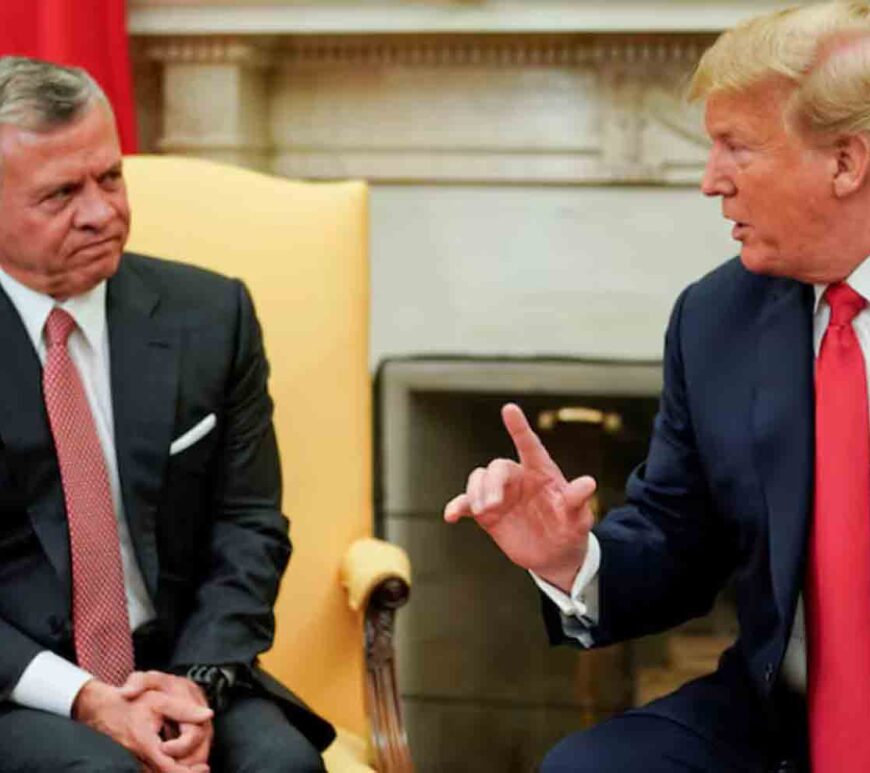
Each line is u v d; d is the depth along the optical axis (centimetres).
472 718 358
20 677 208
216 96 332
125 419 220
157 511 220
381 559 240
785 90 186
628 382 340
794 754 200
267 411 233
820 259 192
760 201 190
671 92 330
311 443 251
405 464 348
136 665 220
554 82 334
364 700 239
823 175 187
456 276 343
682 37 324
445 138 338
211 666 215
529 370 343
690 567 211
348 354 253
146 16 325
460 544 352
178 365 224
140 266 231
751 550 201
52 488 215
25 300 218
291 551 231
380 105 339
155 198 254
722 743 200
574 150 336
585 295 340
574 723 355
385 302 346
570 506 190
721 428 201
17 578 215
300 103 342
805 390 196
